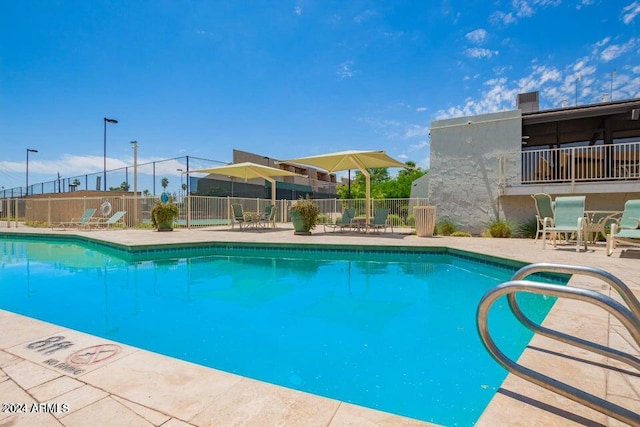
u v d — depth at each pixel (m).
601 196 9.41
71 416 1.53
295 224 10.96
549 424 1.35
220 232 11.95
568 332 2.35
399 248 7.88
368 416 1.50
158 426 1.45
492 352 1.60
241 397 1.68
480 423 1.36
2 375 1.92
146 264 7.26
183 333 3.44
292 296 4.80
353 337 3.31
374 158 11.55
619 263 5.31
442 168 11.71
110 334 3.41
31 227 16.77
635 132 11.66
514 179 10.70
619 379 1.71
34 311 4.12
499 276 6.02
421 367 2.67
